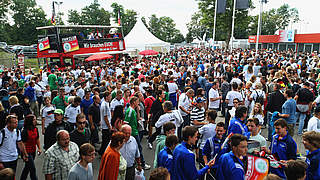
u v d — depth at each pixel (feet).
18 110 22.11
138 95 26.23
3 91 31.73
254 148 14.97
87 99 26.30
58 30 70.95
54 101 27.71
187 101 24.90
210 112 16.87
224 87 34.47
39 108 37.83
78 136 16.76
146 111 27.81
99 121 23.86
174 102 34.30
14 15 223.92
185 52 118.83
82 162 12.36
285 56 73.77
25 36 222.48
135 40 97.55
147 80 34.76
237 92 26.96
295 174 10.33
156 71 48.73
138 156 15.81
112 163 12.48
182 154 11.96
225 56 81.92
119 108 19.07
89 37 78.43
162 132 16.30
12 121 15.69
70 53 72.13
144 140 27.27
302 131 28.32
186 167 11.89
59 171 13.21
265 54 92.68
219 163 11.76
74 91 29.45
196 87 37.32
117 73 54.54
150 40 99.55
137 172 15.37
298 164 10.38
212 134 16.44
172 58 83.71
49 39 71.26
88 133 17.40
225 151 13.69
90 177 12.57
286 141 14.34
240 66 55.52
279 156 14.47
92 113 23.35
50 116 23.63
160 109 23.57
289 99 21.65
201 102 21.75
